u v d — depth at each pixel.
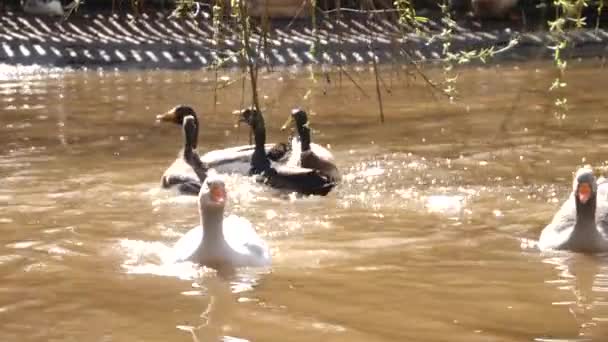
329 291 8.00
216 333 6.95
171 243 9.66
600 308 7.51
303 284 8.20
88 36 28.27
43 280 8.37
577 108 18.20
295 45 26.42
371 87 21.73
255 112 12.28
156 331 7.02
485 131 16.00
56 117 18.17
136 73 25.30
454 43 27.33
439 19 29.88
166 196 11.77
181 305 7.64
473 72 24.41
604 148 14.31
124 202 11.47
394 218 10.69
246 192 11.85
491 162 13.55
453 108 18.61
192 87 22.48
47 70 25.83
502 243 9.60
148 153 14.66
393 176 12.84
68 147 15.15
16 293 8.00
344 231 10.13
